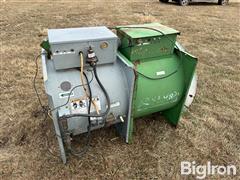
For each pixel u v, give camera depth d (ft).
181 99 9.75
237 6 43.11
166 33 8.55
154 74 8.80
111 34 7.91
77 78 7.73
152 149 9.36
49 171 8.34
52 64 7.93
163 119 11.03
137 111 9.03
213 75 15.21
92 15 29.58
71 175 8.23
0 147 9.30
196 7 38.88
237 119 11.21
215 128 10.60
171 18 29.60
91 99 7.68
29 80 13.84
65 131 7.79
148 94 8.77
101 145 9.43
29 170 8.36
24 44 19.34
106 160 8.80
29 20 26.48
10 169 8.37
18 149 9.21
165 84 9.00
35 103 11.82
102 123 8.43
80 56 7.47
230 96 13.05
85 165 8.60
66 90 7.51
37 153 9.04
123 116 8.79
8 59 16.43
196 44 20.80
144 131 10.22
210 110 11.83
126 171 8.45
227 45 20.79
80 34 7.80
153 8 35.58
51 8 33.35
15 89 12.91
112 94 8.12
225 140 9.93
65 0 41.06
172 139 9.89
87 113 7.82
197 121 11.01
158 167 8.64
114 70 8.31
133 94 8.06
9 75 14.29
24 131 10.07
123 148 9.34
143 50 8.55
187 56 9.04
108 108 7.85
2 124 10.43
